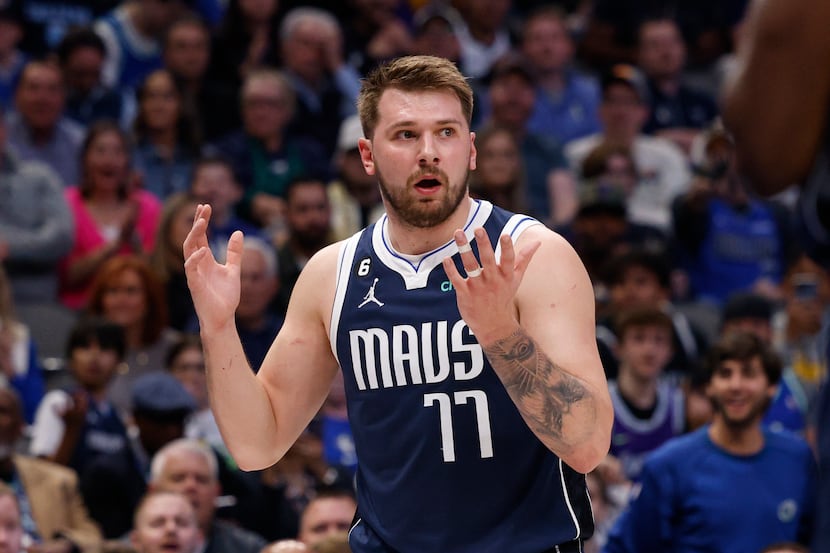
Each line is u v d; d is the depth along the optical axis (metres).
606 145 33.28
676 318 28.14
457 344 10.60
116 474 22.05
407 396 10.77
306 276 11.35
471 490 10.71
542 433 9.86
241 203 32.34
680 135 38.88
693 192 32.75
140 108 33.09
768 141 6.11
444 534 10.77
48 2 38.38
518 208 31.81
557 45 39.09
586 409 9.84
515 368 9.53
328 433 24.97
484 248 9.09
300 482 23.25
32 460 21.84
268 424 11.09
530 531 10.70
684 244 32.91
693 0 44.75
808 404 26.23
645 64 40.62
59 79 32.12
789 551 18.17
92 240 29.73
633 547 20.03
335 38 36.97
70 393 23.06
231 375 10.77
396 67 10.53
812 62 5.92
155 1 37.44
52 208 28.92
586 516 10.97
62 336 27.75
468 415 10.63
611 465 22.91
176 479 20.66
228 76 36.78
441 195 10.46
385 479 10.95
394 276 10.91
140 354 26.20
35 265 28.72
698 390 24.77
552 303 10.52
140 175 30.95
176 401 22.77
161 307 26.56
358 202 31.73
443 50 39.31
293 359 11.28
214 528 21.02
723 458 19.83
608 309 28.50
